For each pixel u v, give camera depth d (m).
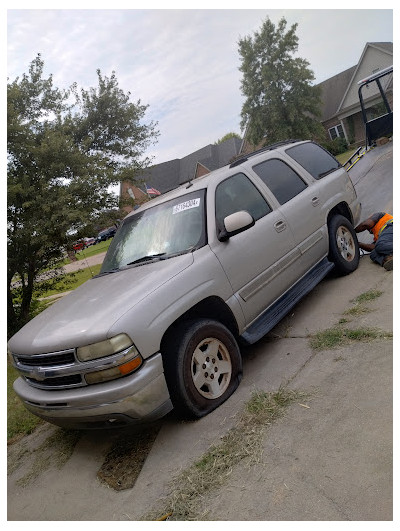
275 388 3.46
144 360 3.06
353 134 46.06
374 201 8.82
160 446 3.28
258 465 2.67
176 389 3.25
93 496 3.04
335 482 2.32
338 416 2.84
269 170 4.96
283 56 38.25
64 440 4.20
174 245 4.00
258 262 4.16
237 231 3.79
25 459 4.09
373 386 3.02
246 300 3.95
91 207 11.75
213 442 3.07
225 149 55.53
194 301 3.44
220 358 3.67
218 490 2.60
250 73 38.75
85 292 3.97
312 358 3.74
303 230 4.86
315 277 4.92
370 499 2.14
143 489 2.88
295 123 39.22
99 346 2.98
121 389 2.94
